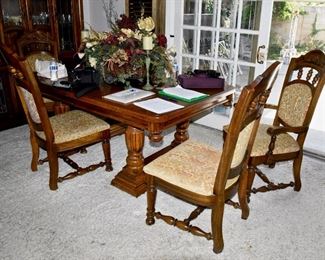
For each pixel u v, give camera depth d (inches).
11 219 80.0
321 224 80.2
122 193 92.0
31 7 135.5
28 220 79.9
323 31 239.5
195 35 138.5
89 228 77.7
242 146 65.6
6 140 127.2
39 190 92.9
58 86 90.0
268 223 80.3
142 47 88.7
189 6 136.2
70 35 152.7
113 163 109.4
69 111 109.3
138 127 77.3
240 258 69.2
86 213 83.0
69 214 82.6
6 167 105.5
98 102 80.1
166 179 70.2
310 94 85.3
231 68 132.9
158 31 140.8
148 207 77.8
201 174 69.1
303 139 88.3
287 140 88.2
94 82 89.0
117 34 91.5
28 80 78.2
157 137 74.0
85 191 92.9
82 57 98.9
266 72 61.0
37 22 140.4
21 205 85.7
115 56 87.9
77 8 149.0
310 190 95.1
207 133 138.5
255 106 61.2
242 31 124.9
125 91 86.5
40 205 86.0
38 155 102.1
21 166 106.4
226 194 69.1
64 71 100.3
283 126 89.1
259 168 107.9
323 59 83.2
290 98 91.5
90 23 171.8
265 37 120.8
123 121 79.7
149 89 89.8
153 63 89.7
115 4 156.0
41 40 128.6
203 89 91.1
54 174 91.4
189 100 80.6
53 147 87.9
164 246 72.5
